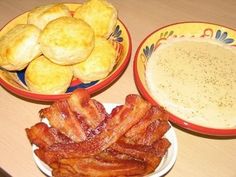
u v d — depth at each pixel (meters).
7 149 0.33
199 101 0.38
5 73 0.37
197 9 0.50
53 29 0.35
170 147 0.29
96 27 0.39
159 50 0.43
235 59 0.43
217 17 0.49
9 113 0.37
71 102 0.30
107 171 0.27
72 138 0.29
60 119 0.29
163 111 0.30
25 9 0.50
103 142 0.28
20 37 0.36
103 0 0.41
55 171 0.27
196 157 0.32
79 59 0.35
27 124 0.35
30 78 0.35
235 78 0.41
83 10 0.39
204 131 0.31
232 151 0.33
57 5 0.40
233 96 0.38
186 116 0.36
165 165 0.28
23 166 0.31
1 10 0.50
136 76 0.35
